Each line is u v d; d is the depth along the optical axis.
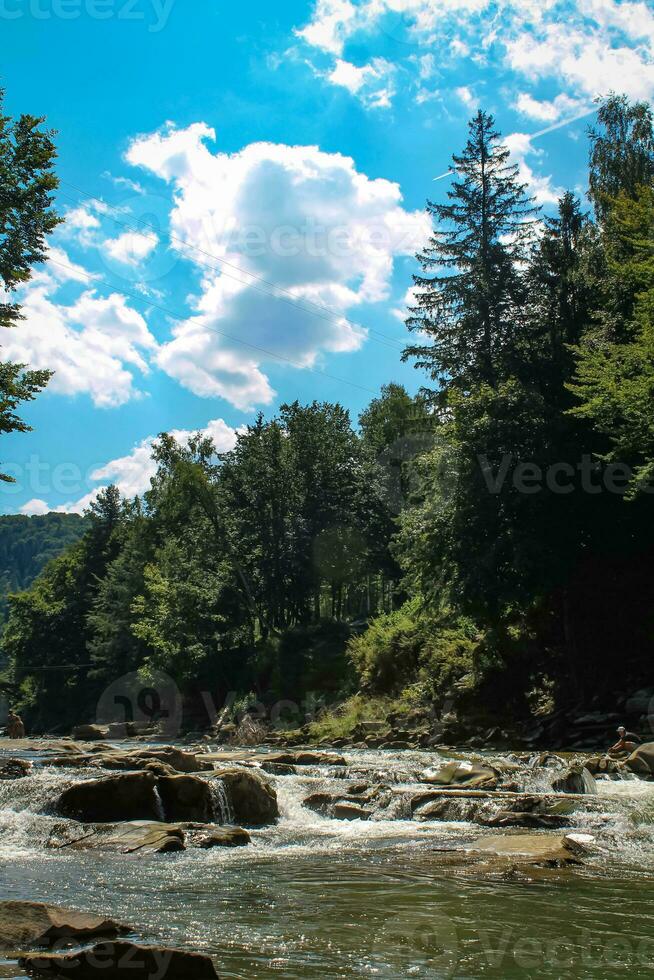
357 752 24.86
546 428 31.59
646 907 7.98
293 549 65.06
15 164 24.14
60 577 97.94
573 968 6.18
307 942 6.84
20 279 24.27
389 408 78.12
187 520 73.69
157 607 63.09
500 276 36.47
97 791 13.52
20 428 23.97
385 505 63.97
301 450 67.56
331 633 59.97
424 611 37.00
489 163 38.44
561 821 12.95
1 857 10.84
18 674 93.50
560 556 30.59
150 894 8.64
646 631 31.34
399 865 10.17
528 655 33.72
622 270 28.25
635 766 19.09
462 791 15.31
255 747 35.44
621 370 26.78
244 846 11.72
